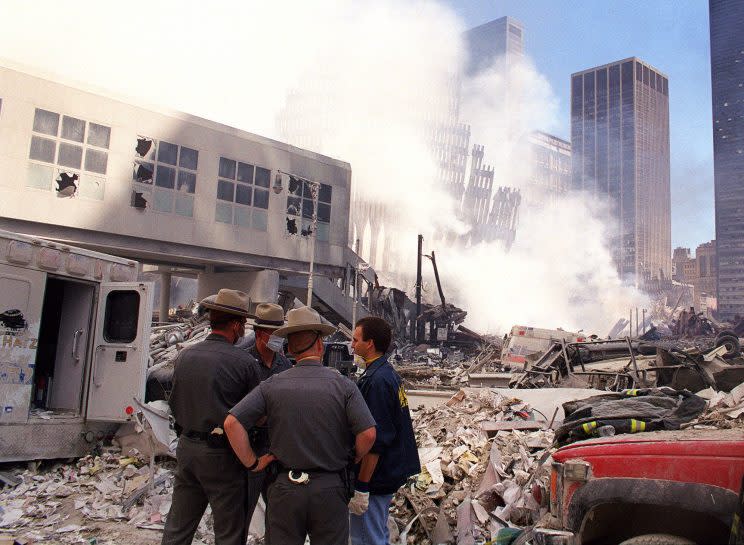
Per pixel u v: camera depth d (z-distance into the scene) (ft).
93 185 102.58
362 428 11.87
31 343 26.35
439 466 22.66
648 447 11.38
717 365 47.37
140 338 27.84
